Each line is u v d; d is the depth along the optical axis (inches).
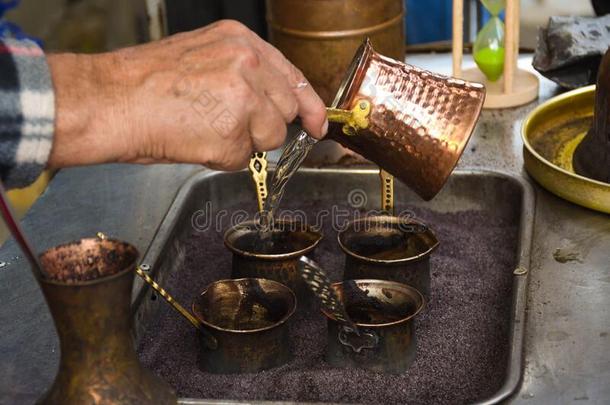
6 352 31.5
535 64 44.8
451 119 30.7
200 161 27.8
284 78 28.4
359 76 30.7
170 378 31.8
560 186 36.7
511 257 37.0
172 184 40.1
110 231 37.4
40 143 26.0
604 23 44.1
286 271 33.7
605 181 36.9
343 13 39.9
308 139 31.8
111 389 24.2
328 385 30.9
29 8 52.8
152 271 34.9
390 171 31.8
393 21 41.0
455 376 31.3
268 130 28.2
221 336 31.0
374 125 30.8
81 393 24.1
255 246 35.1
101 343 24.0
